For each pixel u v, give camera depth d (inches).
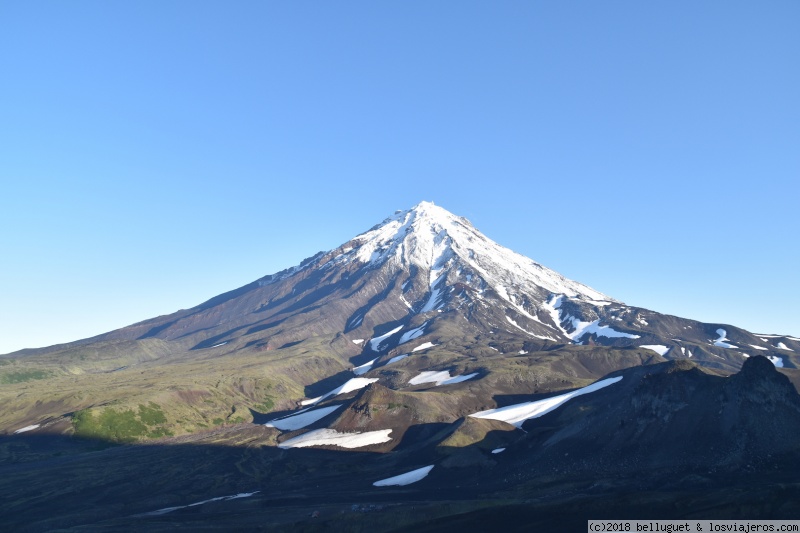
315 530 3794.3
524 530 3267.7
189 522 4247.0
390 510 3978.8
